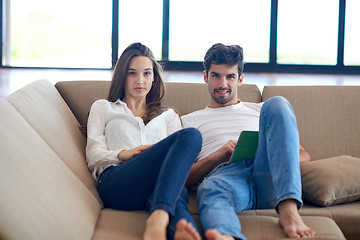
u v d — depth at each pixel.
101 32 7.86
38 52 7.98
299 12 7.63
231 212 1.67
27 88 2.16
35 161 1.60
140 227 1.67
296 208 1.68
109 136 2.14
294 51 7.72
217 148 2.23
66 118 2.25
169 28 7.73
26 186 1.46
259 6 7.63
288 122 1.81
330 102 2.45
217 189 1.80
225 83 2.30
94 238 1.56
